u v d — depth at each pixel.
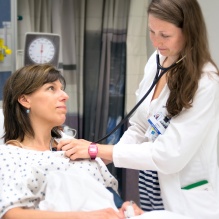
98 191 1.32
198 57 1.31
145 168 1.39
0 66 2.21
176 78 1.34
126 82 2.59
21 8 2.34
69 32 2.51
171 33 1.26
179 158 1.32
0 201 1.25
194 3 1.27
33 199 1.33
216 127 1.41
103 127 2.65
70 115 2.57
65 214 1.21
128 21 2.54
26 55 2.08
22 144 1.50
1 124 1.73
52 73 1.48
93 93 2.67
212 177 1.43
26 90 1.45
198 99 1.32
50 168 1.40
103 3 2.56
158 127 1.42
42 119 1.48
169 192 1.41
